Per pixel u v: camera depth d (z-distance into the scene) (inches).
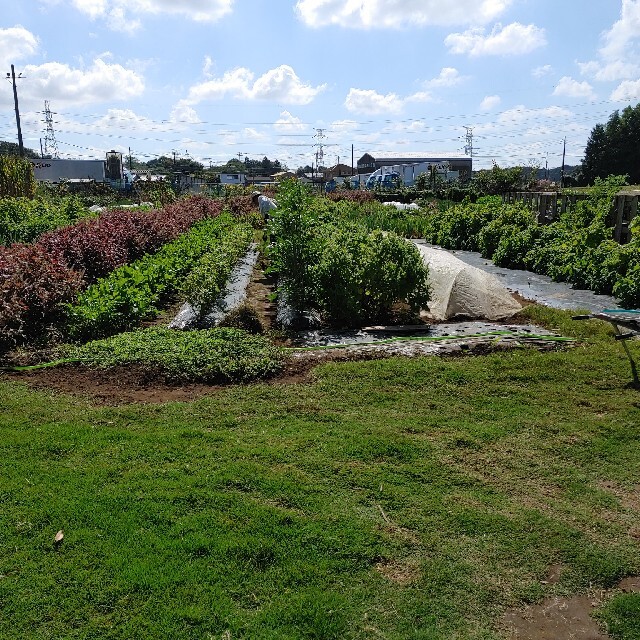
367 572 142.9
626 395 256.5
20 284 343.0
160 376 274.8
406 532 158.9
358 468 190.4
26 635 121.2
